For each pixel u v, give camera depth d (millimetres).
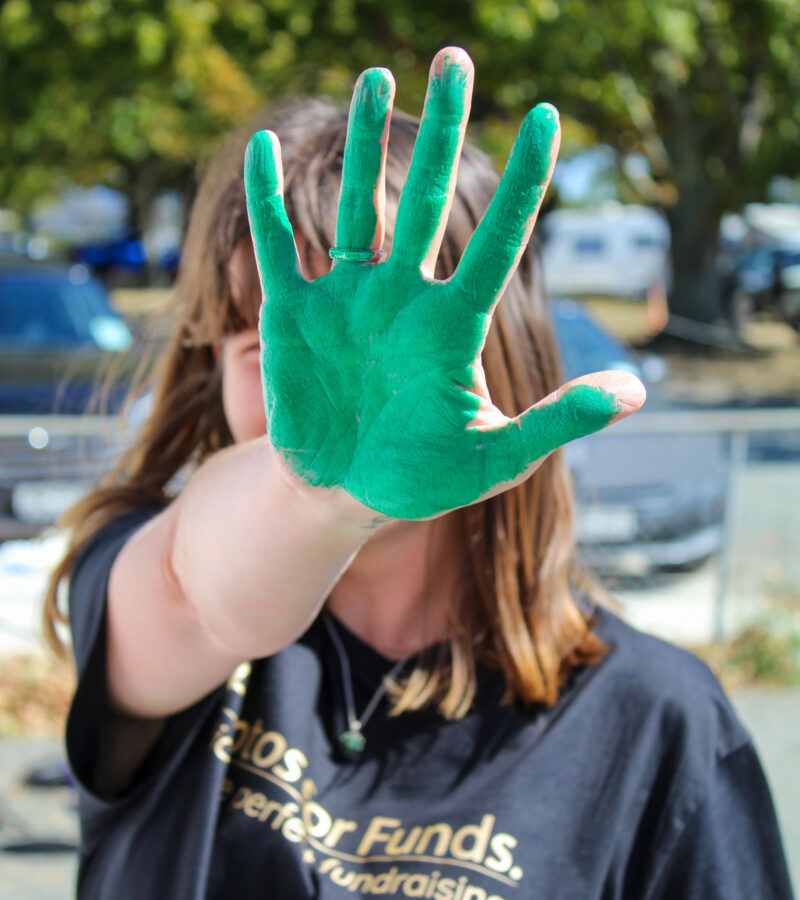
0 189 15656
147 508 1385
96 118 11391
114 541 1248
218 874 1135
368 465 774
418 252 750
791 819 3369
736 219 23391
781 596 5027
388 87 762
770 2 13133
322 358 778
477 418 735
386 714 1213
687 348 17062
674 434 4938
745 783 1205
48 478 4238
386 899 1112
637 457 4863
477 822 1141
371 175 771
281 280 796
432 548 1239
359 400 775
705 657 4527
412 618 1260
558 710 1206
